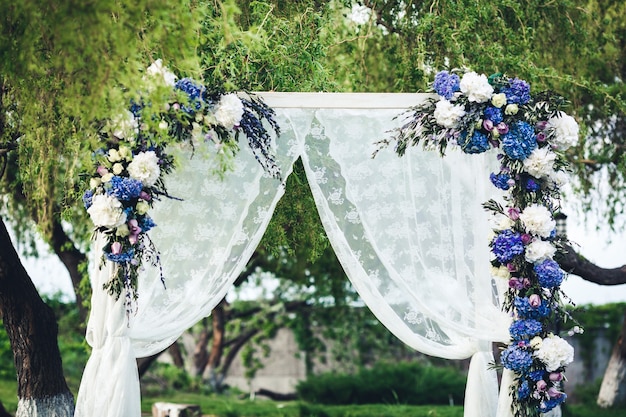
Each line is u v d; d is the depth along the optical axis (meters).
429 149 6.32
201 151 6.21
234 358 19.97
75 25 4.98
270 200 6.39
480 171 6.55
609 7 9.91
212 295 6.25
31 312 7.81
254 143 6.17
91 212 5.69
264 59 7.45
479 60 8.47
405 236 6.42
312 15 7.91
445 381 16.09
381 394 16.12
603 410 13.54
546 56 9.47
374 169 6.45
